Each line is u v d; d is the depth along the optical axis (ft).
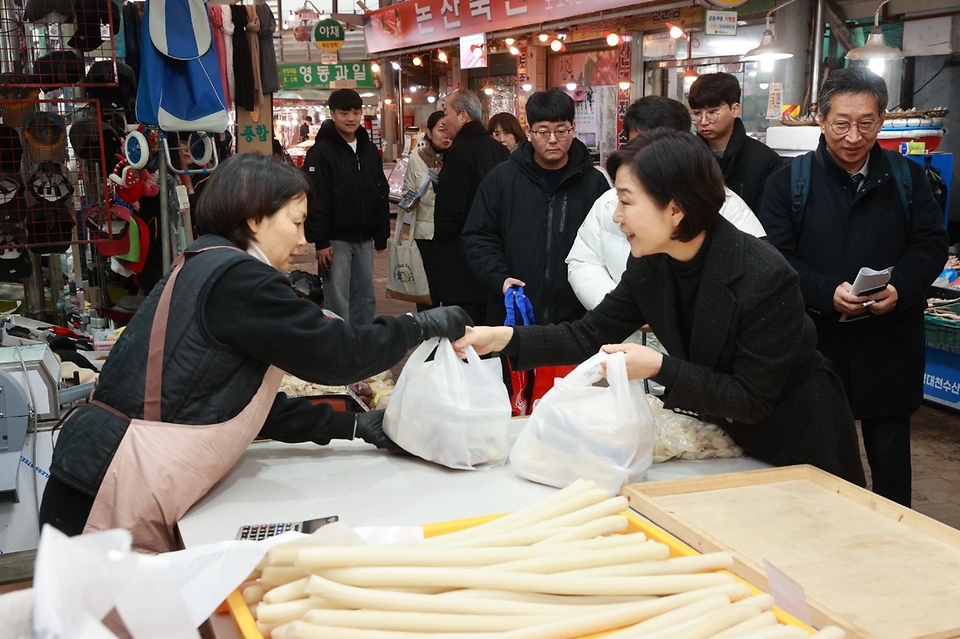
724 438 5.94
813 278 8.36
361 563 3.28
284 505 5.05
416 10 39.11
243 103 14.07
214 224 5.37
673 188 4.99
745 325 5.23
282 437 5.93
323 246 16.24
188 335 5.01
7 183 10.39
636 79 29.40
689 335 5.82
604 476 5.10
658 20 27.91
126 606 2.52
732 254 5.23
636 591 3.47
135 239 12.56
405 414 5.58
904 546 4.44
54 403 7.70
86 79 10.69
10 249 10.94
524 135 17.72
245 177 5.30
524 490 5.25
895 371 8.46
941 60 23.40
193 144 11.83
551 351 6.15
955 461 13.29
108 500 4.92
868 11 21.90
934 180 14.80
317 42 42.60
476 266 10.73
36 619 1.89
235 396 5.10
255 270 5.00
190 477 4.94
